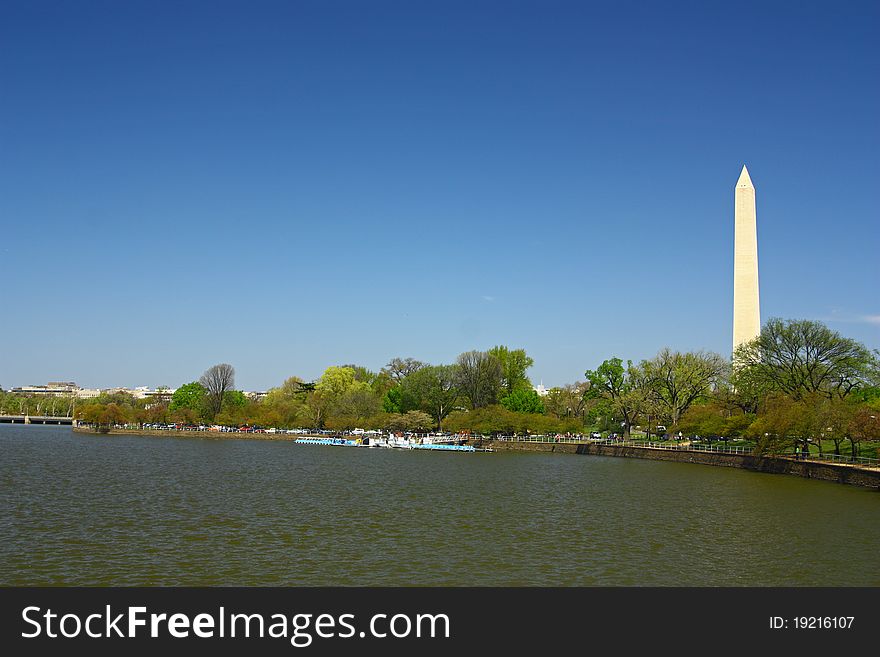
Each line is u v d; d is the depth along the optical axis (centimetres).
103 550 4950
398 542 5334
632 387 17450
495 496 8194
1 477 9331
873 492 8831
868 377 11812
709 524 6303
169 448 16950
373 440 19500
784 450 12788
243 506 7025
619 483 9894
